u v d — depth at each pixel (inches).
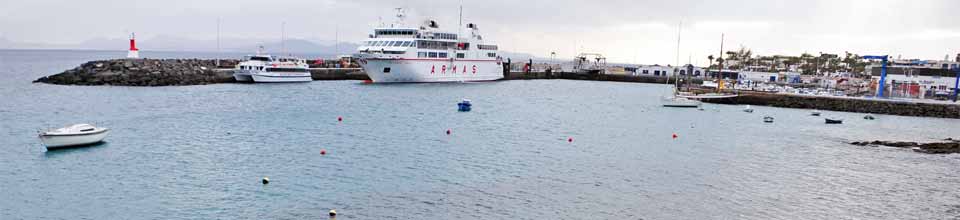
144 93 4215.1
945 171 2073.1
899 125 3563.0
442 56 6225.4
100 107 3368.6
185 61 6274.6
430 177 1881.2
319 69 6210.6
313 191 1692.9
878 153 2428.6
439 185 1782.7
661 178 1926.7
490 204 1596.9
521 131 2938.0
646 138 2800.2
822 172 2043.6
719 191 1770.4
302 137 2581.2
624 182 1862.7
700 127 3250.5
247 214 1478.8
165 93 4254.4
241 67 5531.5
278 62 5767.7
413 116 3410.4
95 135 2261.3
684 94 4970.5
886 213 1573.6
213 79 5280.5
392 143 2486.5
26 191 1641.2
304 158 2135.8
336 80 6200.8
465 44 6604.3
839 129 3289.9
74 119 2898.6
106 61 5580.7
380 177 1870.1
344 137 2610.7
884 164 2188.7
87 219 1427.2
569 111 3988.7
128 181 1760.6
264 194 1654.8
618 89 6668.3
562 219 1483.8
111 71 5054.1
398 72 5821.9
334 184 1775.3
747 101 4726.9
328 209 1528.1
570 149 2437.3
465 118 3400.6
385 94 4739.2
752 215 1541.6
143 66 5374.0
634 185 1827.0
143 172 1870.1
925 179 1948.8
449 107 3969.0
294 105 3769.7
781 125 3415.4
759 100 4682.6
